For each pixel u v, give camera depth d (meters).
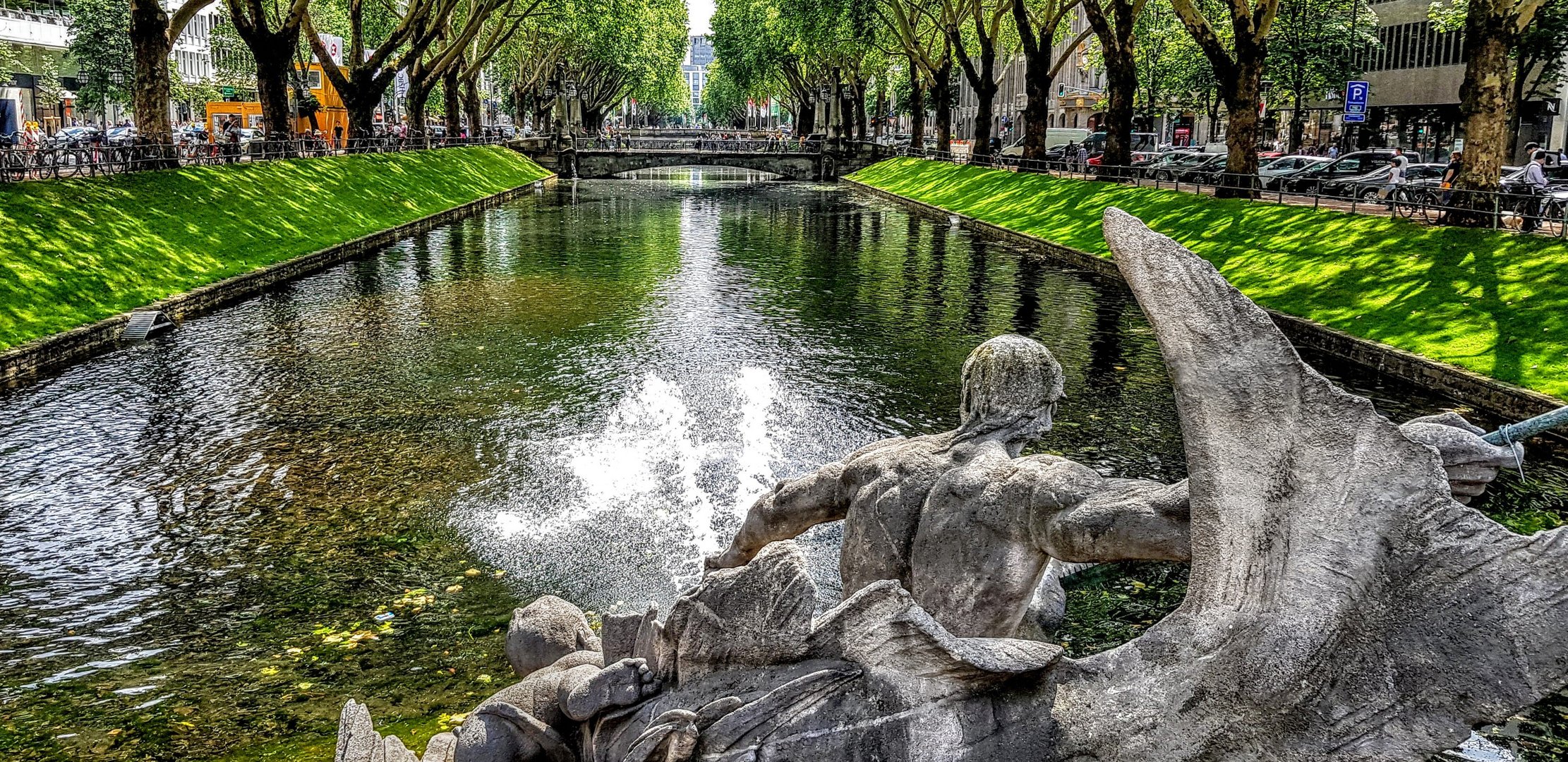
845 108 75.06
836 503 4.05
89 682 7.56
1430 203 23.55
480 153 60.38
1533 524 10.23
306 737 6.78
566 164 73.81
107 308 19.62
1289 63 44.41
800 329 19.86
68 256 20.73
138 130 29.67
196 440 13.10
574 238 35.34
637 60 71.75
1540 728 6.56
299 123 49.94
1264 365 3.00
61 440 13.08
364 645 8.05
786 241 34.81
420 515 10.66
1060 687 3.16
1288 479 2.95
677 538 10.05
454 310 21.77
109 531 10.32
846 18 51.69
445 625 8.36
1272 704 2.89
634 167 74.00
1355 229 23.22
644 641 3.62
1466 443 3.21
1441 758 6.27
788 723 3.16
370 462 12.27
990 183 45.41
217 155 32.88
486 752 3.64
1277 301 21.41
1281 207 26.92
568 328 19.89
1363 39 48.88
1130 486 3.28
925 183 53.53
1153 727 3.00
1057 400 3.92
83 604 8.81
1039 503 3.37
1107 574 8.32
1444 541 2.82
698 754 3.20
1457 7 35.66
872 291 24.31
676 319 20.80
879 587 3.25
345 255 29.95
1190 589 3.06
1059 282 25.64
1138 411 14.38
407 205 39.81
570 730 3.70
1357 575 2.87
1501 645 2.75
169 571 9.44
